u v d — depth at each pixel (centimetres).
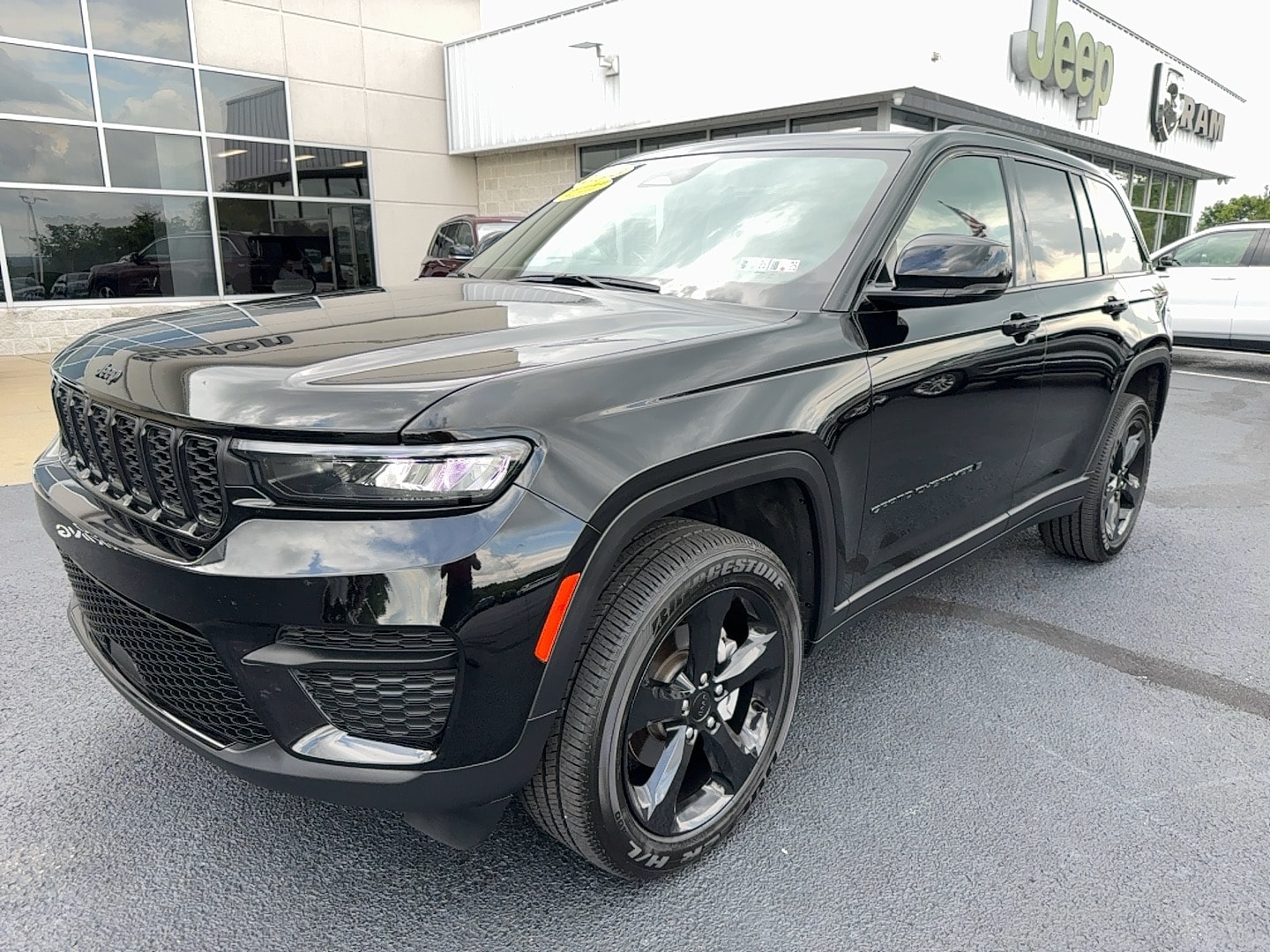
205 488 171
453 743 169
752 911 206
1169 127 1825
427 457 158
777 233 269
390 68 1485
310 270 1425
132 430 185
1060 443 363
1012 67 1266
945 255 235
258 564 161
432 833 185
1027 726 289
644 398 187
